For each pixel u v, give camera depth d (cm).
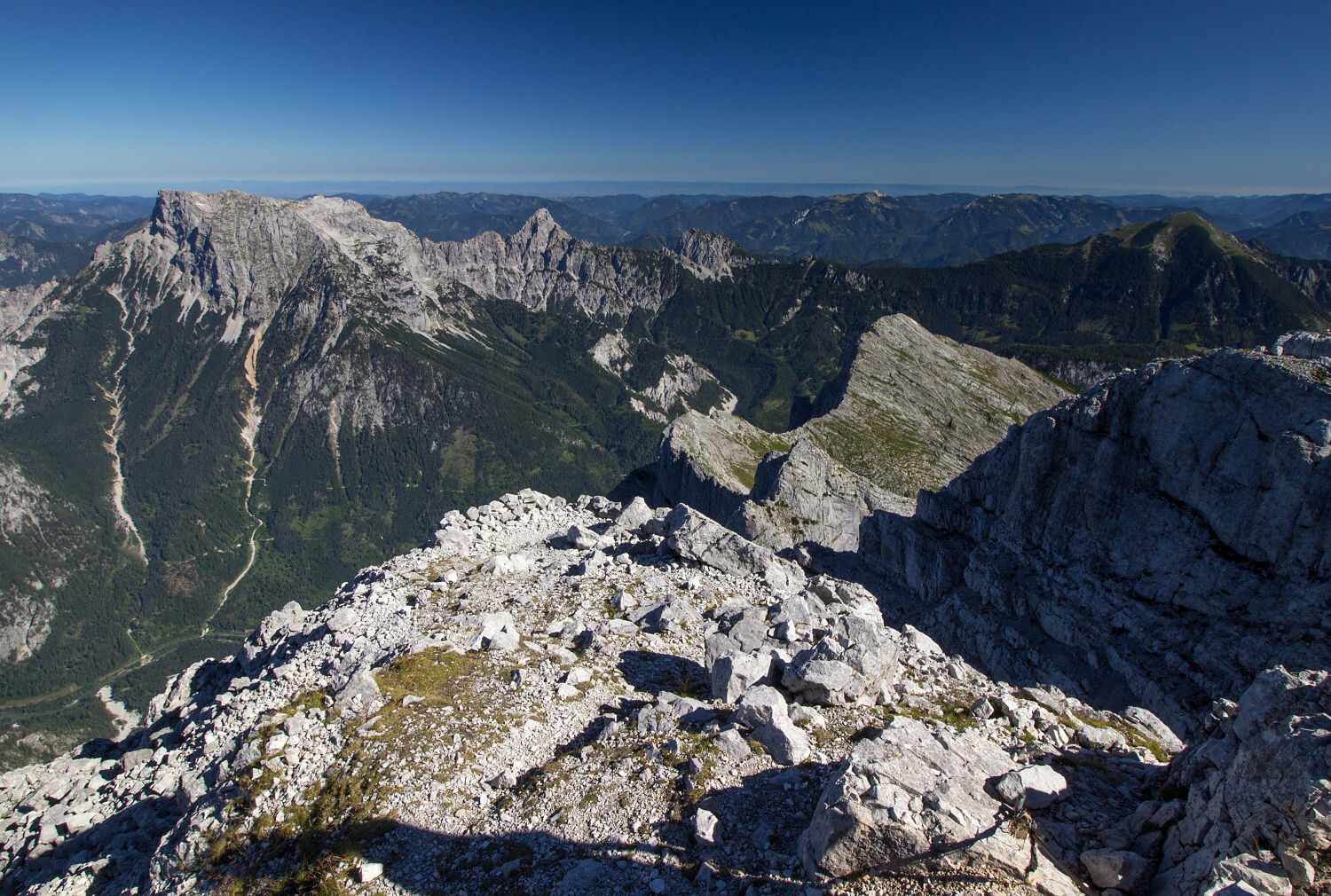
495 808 2059
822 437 16512
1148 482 5181
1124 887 1488
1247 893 1273
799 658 2544
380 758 2291
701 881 1672
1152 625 4931
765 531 9150
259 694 2909
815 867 1611
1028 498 5941
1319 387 4322
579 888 1709
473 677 2783
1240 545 4619
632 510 5031
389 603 3697
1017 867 1498
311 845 2008
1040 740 2233
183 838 2145
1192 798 1576
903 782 1680
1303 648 4194
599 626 3203
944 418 18450
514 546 4809
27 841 2700
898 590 6850
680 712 2341
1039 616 5575
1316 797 1283
